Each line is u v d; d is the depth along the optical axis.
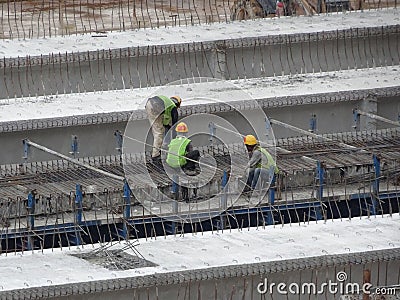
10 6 93.31
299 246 44.44
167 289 42.31
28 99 58.47
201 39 63.34
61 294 41.28
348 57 64.25
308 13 71.06
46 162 54.66
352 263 43.53
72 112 55.97
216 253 43.97
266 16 72.88
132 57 61.41
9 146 55.00
